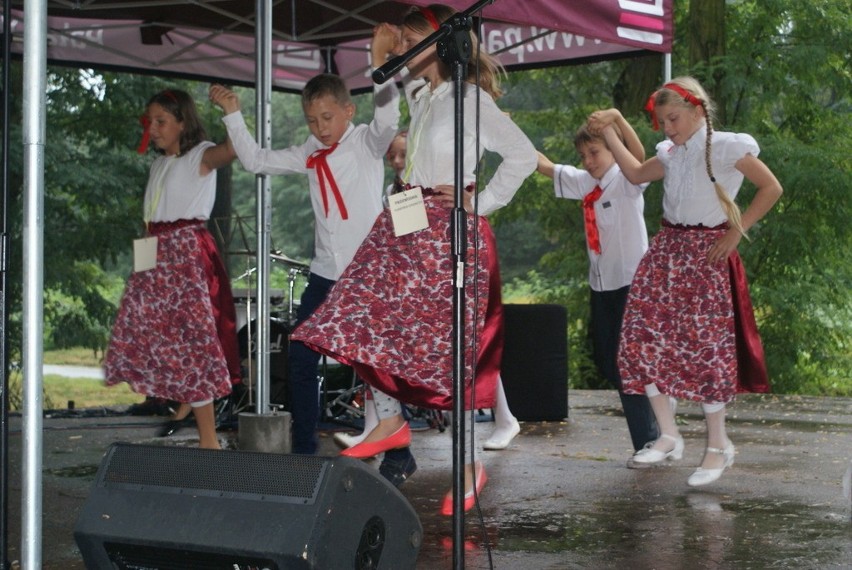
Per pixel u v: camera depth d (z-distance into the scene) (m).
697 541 3.30
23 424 2.55
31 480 2.54
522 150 3.42
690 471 4.50
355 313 3.42
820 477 4.37
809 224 11.22
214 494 2.28
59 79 11.33
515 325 6.06
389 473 3.96
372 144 4.33
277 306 6.70
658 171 4.18
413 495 4.04
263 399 4.79
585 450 5.08
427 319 3.42
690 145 4.01
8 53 2.58
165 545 2.25
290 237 27.03
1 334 2.61
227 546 2.19
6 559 2.58
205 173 4.48
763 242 11.04
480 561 3.09
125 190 11.35
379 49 3.85
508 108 21.14
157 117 4.47
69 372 18.39
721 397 4.01
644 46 5.06
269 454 2.29
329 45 7.11
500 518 3.63
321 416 6.07
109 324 11.73
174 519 2.27
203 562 2.25
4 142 2.60
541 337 6.08
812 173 10.66
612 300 4.59
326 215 4.38
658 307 4.11
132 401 15.88
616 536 3.37
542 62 6.44
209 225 11.66
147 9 6.24
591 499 3.94
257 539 2.17
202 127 4.57
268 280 4.79
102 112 11.45
